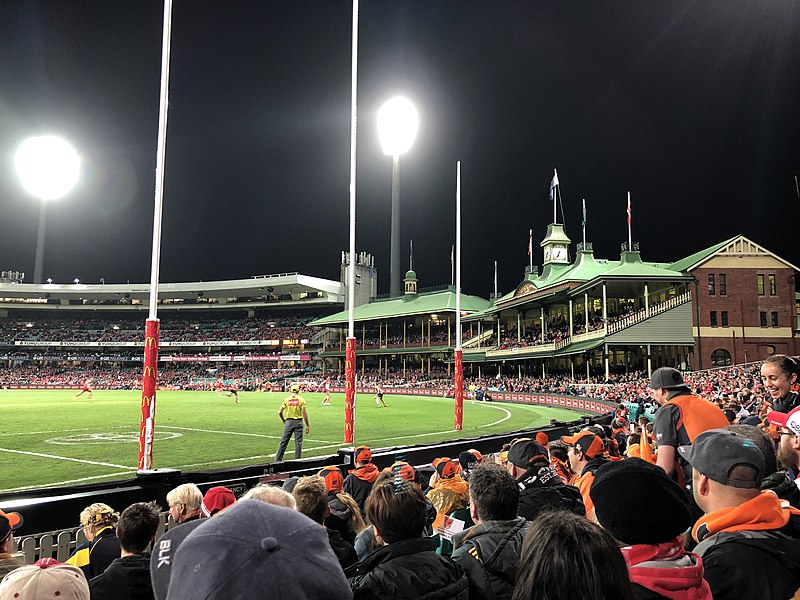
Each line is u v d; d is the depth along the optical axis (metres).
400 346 91.50
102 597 3.46
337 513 5.26
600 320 56.94
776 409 5.73
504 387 57.88
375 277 122.25
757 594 2.47
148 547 3.96
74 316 132.75
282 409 15.75
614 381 46.94
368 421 29.03
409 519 3.07
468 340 84.06
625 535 2.33
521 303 66.75
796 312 50.97
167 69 13.52
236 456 16.45
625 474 2.39
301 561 1.69
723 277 48.81
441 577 2.94
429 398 59.72
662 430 5.11
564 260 72.56
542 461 5.62
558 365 64.81
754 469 2.77
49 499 6.38
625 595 1.91
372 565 3.05
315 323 103.00
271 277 113.88
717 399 20.31
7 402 44.88
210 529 1.72
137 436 21.39
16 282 132.00
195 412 34.38
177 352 118.44
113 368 116.50
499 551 3.23
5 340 117.62
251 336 114.94
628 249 54.34
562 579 1.87
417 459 11.09
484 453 13.05
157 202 12.75
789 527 2.81
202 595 1.56
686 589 2.25
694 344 47.91
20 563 3.24
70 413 33.00
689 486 5.12
